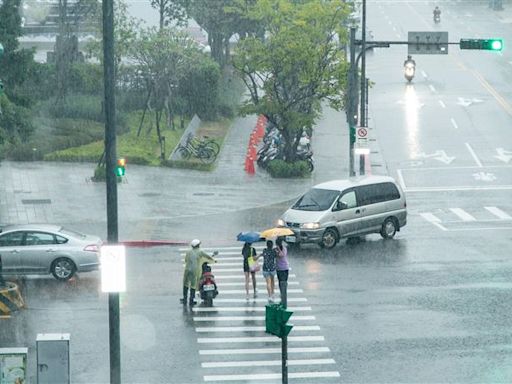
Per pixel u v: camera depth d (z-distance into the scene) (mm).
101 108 145000
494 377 58125
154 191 114562
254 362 61156
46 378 52844
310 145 139375
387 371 59312
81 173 121750
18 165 124750
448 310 71500
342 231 93000
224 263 86062
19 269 80438
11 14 104062
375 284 78688
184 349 63500
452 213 106562
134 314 71000
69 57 148875
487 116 164750
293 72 126688
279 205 109188
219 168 128750
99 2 156000
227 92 168875
